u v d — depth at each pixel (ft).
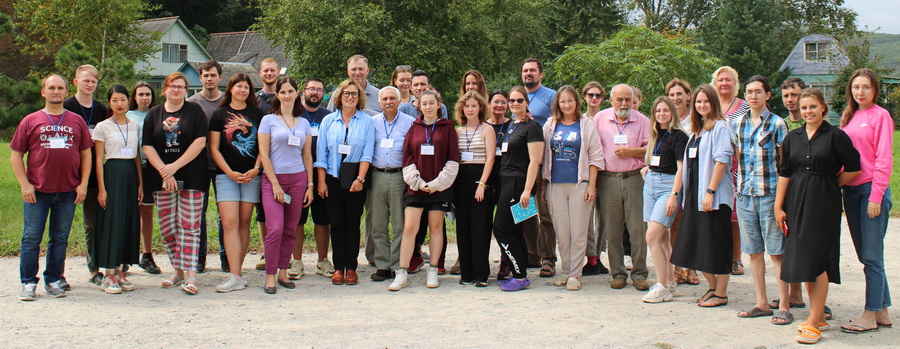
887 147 14.98
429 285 20.27
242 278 20.29
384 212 21.09
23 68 100.53
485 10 109.09
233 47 172.45
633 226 20.18
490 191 20.39
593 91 21.36
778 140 16.74
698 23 146.72
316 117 22.17
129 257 19.49
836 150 14.99
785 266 15.38
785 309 16.47
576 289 19.99
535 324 16.16
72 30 95.71
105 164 19.25
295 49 94.38
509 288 19.83
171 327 15.72
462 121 20.94
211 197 36.99
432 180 19.95
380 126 21.06
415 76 24.36
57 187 18.20
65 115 18.39
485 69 102.78
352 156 20.34
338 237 20.70
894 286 20.07
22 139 17.99
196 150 19.15
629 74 45.34
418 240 22.68
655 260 18.62
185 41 151.02
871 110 15.52
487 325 16.07
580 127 20.24
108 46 97.71
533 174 19.67
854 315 17.15
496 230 19.99
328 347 14.34
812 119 15.20
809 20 146.30
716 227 17.48
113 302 17.98
